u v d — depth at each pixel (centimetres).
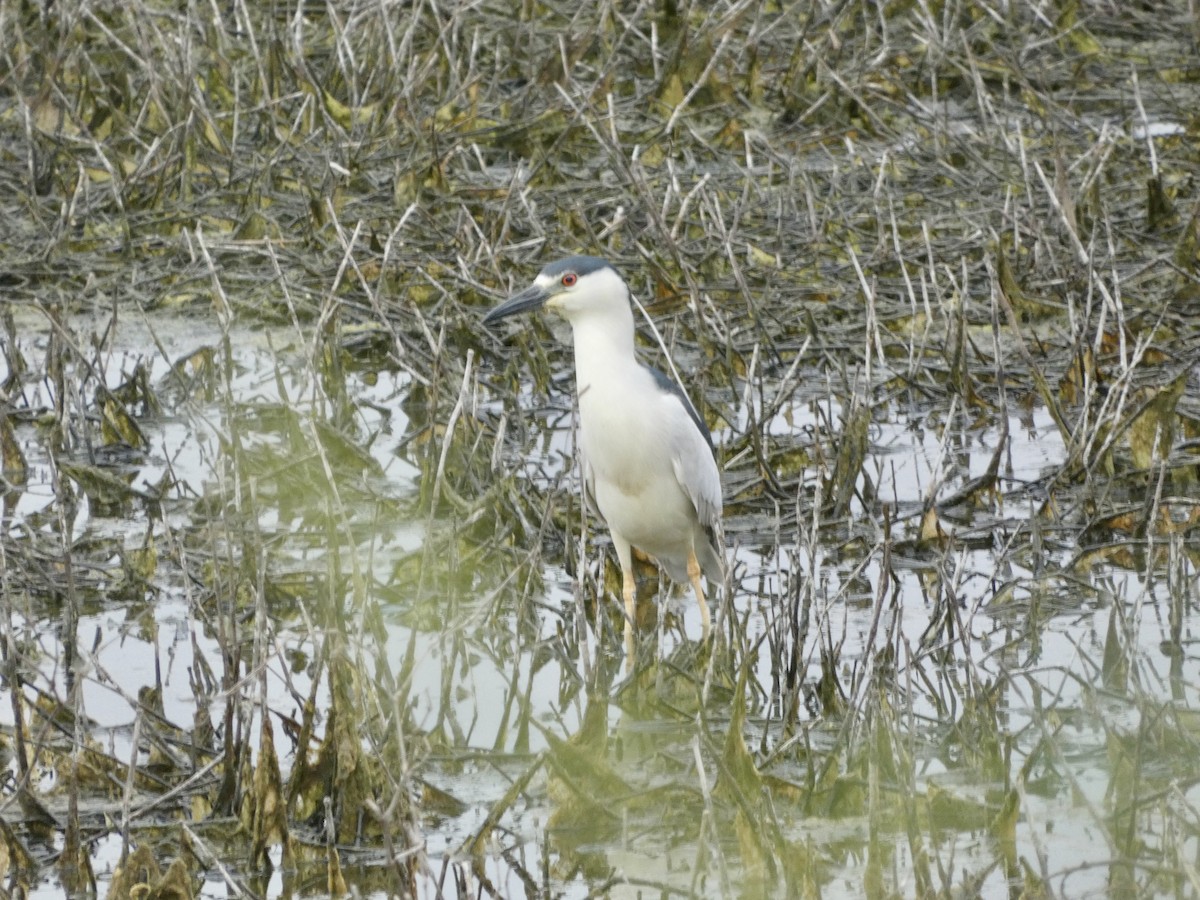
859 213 1812
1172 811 761
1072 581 1107
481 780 881
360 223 1473
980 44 2267
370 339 1570
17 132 2042
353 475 1305
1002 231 1725
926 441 1374
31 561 1121
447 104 1986
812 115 2088
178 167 1906
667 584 1184
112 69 2152
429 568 1136
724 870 718
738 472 1312
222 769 863
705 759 888
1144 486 1260
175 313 1647
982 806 812
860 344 1539
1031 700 952
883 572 916
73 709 909
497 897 761
